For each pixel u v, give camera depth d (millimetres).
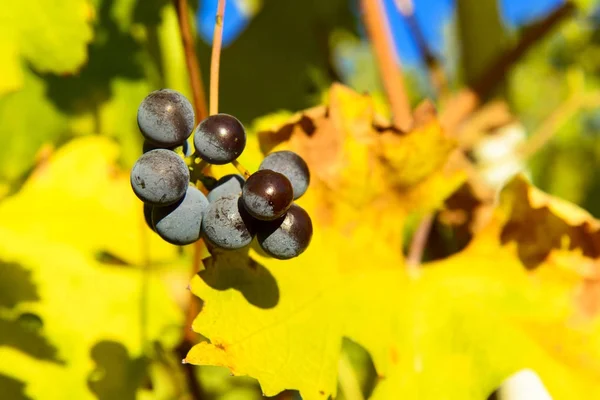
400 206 449
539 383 459
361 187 443
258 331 406
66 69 485
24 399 477
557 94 864
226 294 406
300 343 413
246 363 396
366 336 435
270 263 421
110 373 483
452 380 437
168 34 536
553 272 450
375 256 449
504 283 453
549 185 942
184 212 377
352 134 441
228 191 383
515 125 522
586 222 444
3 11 476
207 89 566
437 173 446
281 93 604
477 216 469
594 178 953
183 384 501
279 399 470
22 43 479
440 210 475
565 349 441
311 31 627
